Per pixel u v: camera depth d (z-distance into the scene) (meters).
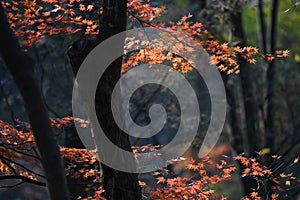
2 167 8.23
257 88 17.62
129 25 10.77
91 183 10.06
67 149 8.26
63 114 16.95
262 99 17.50
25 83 5.18
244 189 13.32
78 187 9.95
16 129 8.46
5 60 5.17
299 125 18.47
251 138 15.54
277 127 18.17
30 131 7.97
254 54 8.23
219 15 14.58
